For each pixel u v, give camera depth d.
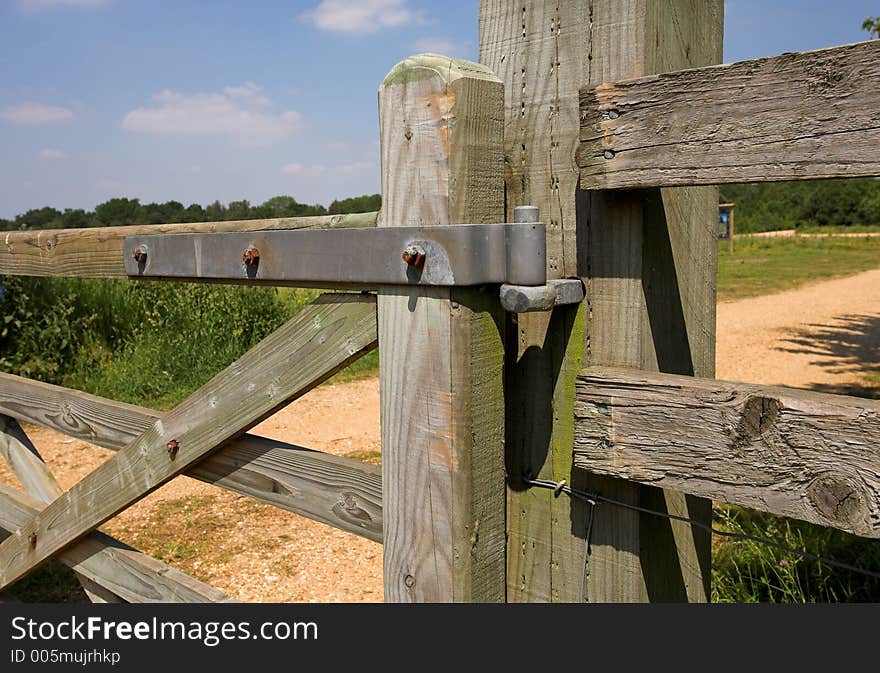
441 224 1.21
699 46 1.38
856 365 8.34
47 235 2.24
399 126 1.26
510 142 1.36
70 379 7.39
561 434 1.32
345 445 5.99
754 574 3.05
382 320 1.33
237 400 1.70
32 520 2.47
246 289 9.22
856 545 3.20
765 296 16.36
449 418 1.23
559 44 1.28
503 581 1.34
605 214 1.25
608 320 1.26
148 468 1.99
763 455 1.00
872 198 47.88
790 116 0.96
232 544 4.20
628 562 1.27
